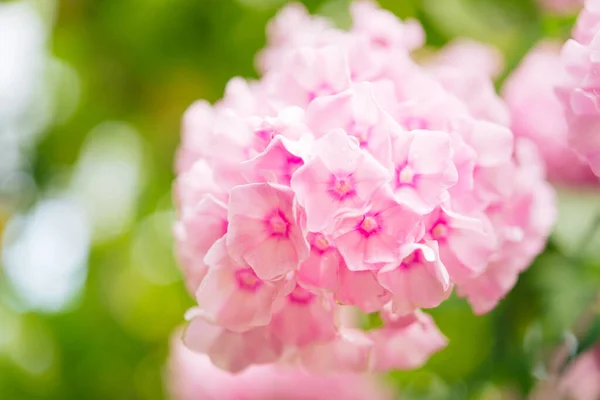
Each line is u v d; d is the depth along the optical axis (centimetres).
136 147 74
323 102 41
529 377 53
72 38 69
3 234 71
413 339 44
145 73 69
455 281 42
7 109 73
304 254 40
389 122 41
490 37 60
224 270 41
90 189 75
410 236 40
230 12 64
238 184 41
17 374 69
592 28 42
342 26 59
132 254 73
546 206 46
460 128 43
